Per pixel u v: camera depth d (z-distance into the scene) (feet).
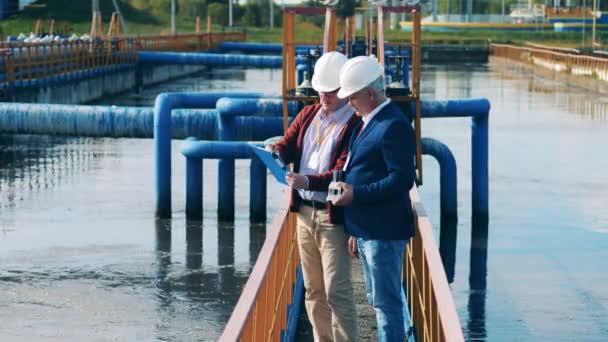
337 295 26.91
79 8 400.47
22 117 74.23
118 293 55.26
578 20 462.60
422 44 401.90
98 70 195.31
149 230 69.67
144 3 490.90
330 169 26.45
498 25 459.73
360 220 25.38
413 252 33.27
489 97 194.90
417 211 29.96
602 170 99.14
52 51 163.12
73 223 72.13
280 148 27.43
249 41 405.59
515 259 63.82
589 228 72.59
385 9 60.29
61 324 49.73
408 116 61.98
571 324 50.60
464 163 103.14
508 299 55.11
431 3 474.90
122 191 84.79
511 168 99.96
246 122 69.15
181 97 71.51
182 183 88.07
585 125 141.90
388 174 24.99
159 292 55.52
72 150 111.45
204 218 73.26
